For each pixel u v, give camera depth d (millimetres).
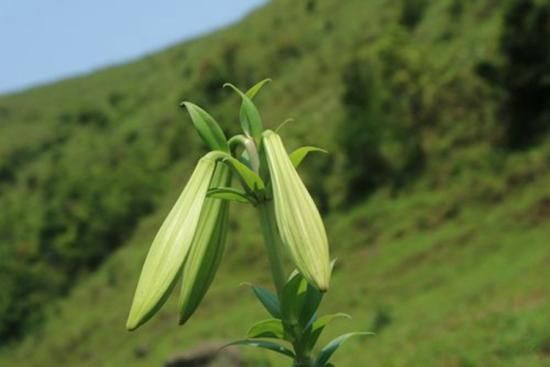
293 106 50000
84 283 54062
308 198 2049
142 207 57125
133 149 61812
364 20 51625
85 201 57250
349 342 24953
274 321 2182
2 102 88000
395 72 38438
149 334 38500
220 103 58531
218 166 2195
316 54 53062
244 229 41688
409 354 20594
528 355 17797
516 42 34500
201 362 26406
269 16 62500
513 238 29172
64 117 76250
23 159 72500
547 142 33156
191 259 2199
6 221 59062
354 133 38406
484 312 21688
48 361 46688
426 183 35938
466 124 36281
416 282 29500
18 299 53500
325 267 1949
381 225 35219
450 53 39188
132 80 81062
